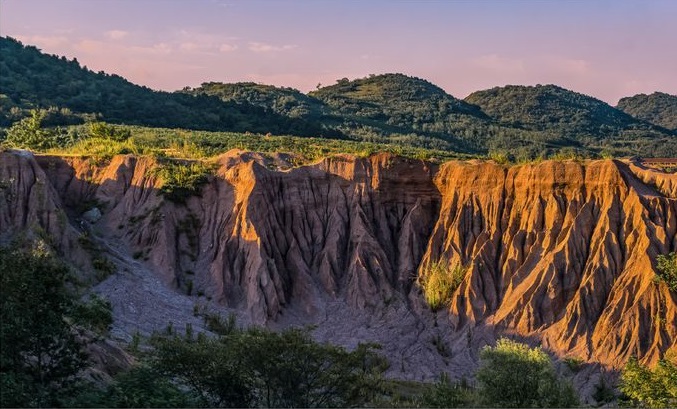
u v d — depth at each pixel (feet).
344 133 622.54
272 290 248.73
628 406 160.04
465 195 272.31
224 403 142.61
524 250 252.62
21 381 114.21
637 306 219.61
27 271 120.57
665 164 321.52
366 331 243.40
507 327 235.61
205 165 289.33
